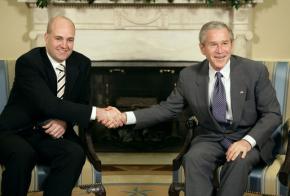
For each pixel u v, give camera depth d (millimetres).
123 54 4117
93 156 2564
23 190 2381
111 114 2617
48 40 2602
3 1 4172
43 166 2525
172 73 4188
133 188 3543
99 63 4129
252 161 2365
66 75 2660
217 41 2416
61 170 2428
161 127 4324
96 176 2541
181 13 4055
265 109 2496
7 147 2420
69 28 2578
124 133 4293
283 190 2342
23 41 4219
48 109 2518
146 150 4297
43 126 2566
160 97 4246
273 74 2811
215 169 2488
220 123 2543
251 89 2506
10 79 2895
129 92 4262
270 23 4203
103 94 4258
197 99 2539
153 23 4074
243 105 2506
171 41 4102
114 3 3998
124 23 4070
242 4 3965
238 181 2289
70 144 2498
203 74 2547
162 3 3990
